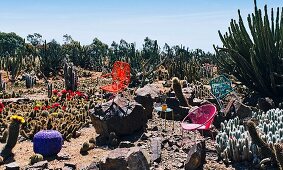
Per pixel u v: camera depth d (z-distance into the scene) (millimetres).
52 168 6031
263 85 10219
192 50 45406
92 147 7090
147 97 8820
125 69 10711
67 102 12195
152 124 8367
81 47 45062
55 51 36219
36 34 80750
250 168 5895
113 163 5289
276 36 10133
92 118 7699
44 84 25219
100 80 26359
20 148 7312
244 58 10422
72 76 16203
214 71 25656
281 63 10219
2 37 80812
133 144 6617
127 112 7500
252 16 10320
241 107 8102
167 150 6562
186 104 9125
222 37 11219
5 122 9102
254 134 5902
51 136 6680
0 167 6223
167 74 22969
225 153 6145
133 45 37594
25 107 11844
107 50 53312
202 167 5957
